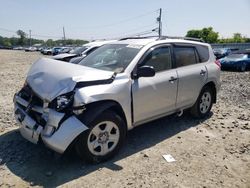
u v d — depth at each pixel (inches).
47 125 152.0
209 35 3255.4
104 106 162.6
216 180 155.9
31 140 160.4
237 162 177.9
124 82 174.9
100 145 165.8
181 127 235.1
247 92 404.5
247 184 153.5
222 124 246.8
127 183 148.5
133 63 185.6
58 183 146.3
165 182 151.2
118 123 170.9
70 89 153.6
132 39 222.5
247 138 217.8
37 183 145.7
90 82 160.7
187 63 230.5
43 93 158.4
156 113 201.3
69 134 148.7
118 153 181.9
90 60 209.2
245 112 290.4
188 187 147.9
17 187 141.8
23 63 969.5
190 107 242.5
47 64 184.2
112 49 209.2
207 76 245.3
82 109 154.0
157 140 206.4
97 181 149.2
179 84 214.7
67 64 179.8
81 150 159.3
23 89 182.4
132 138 208.8
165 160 175.6
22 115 168.7
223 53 1088.2
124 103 173.9
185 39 241.6
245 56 740.7
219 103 326.3
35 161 167.6
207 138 214.5
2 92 359.6
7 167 160.1
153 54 199.8
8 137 200.1
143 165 167.9
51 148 150.9
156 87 194.2
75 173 155.9
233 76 611.5
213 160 178.7
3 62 1010.1
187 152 188.4
